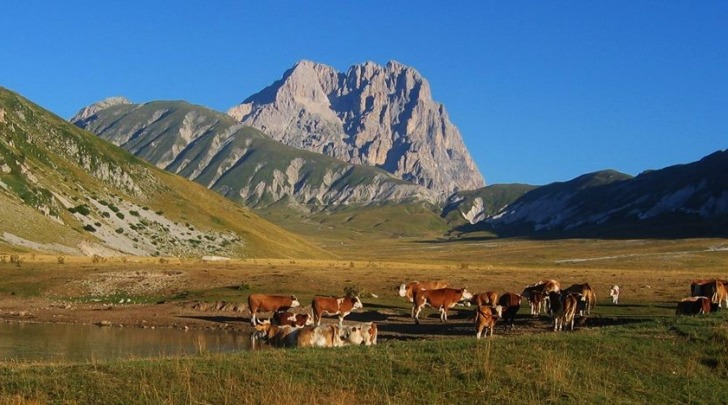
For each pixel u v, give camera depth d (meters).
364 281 64.31
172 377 17.59
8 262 72.88
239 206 194.00
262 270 74.00
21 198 114.44
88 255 105.62
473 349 20.20
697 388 18.38
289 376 17.81
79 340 37.06
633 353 20.25
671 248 197.12
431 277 70.62
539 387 17.64
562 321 32.97
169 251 133.50
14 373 18.12
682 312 33.34
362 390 17.28
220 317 47.19
